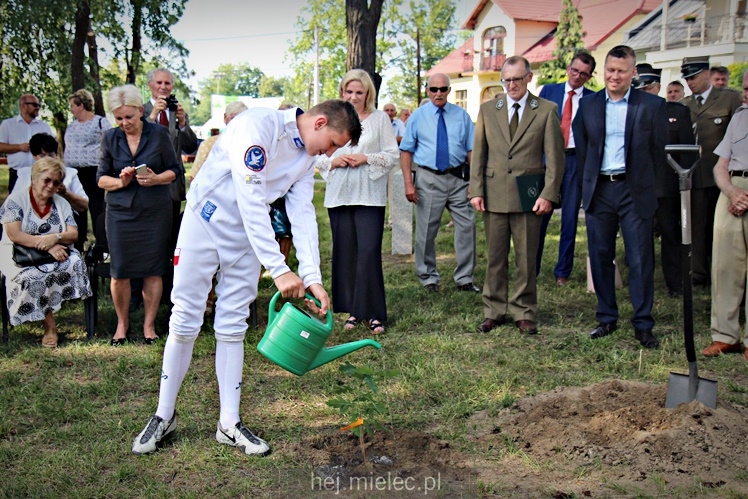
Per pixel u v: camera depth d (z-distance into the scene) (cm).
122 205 529
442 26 4581
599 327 566
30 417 414
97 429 391
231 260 350
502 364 500
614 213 544
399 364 496
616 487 321
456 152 706
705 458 344
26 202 558
